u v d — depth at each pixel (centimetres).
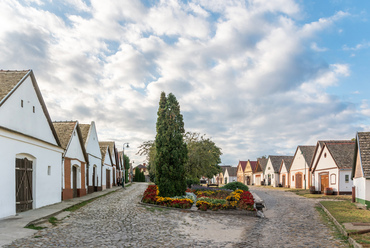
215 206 1758
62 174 2019
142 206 1833
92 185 2936
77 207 1731
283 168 5284
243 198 1911
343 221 1291
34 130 1588
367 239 930
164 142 2200
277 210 1950
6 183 1263
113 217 1377
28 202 1501
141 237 989
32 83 1559
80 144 2464
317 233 1159
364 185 1905
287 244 964
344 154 3198
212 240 1000
